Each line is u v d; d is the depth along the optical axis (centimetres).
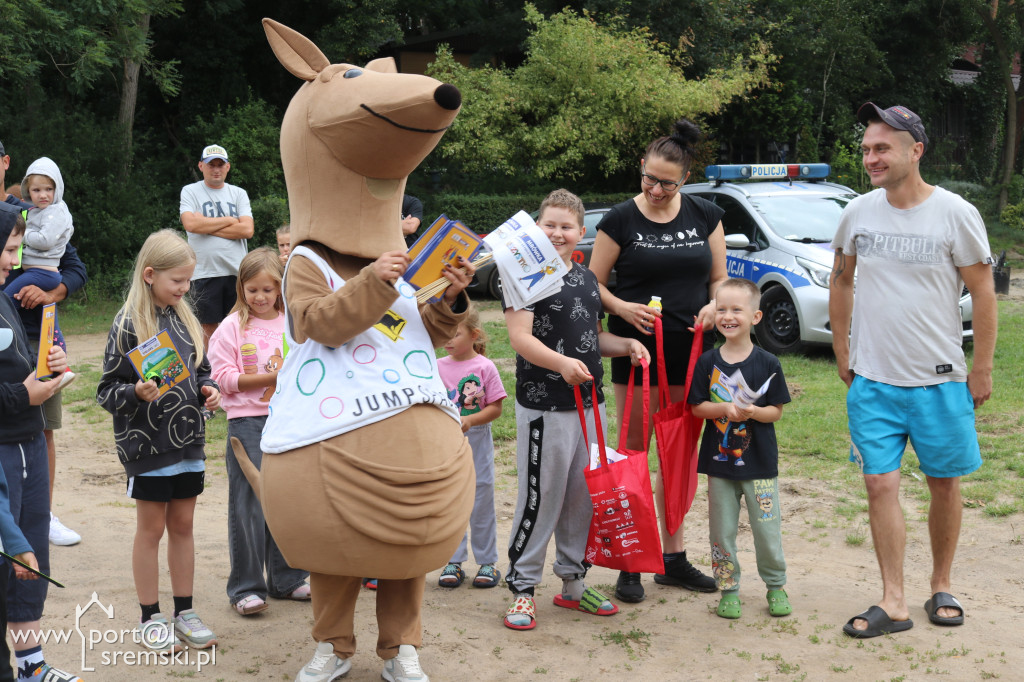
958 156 3066
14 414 348
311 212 332
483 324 1327
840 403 848
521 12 2517
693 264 479
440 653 407
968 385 438
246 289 451
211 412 432
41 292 545
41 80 1952
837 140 2486
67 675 362
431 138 318
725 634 429
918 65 2834
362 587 491
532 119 2222
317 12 2358
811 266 1034
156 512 404
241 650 409
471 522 495
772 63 2355
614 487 429
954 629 431
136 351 374
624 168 2178
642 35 2181
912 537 554
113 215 1712
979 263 426
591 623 443
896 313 432
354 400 323
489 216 2095
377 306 309
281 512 326
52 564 508
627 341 464
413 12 2750
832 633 429
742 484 450
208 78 2277
